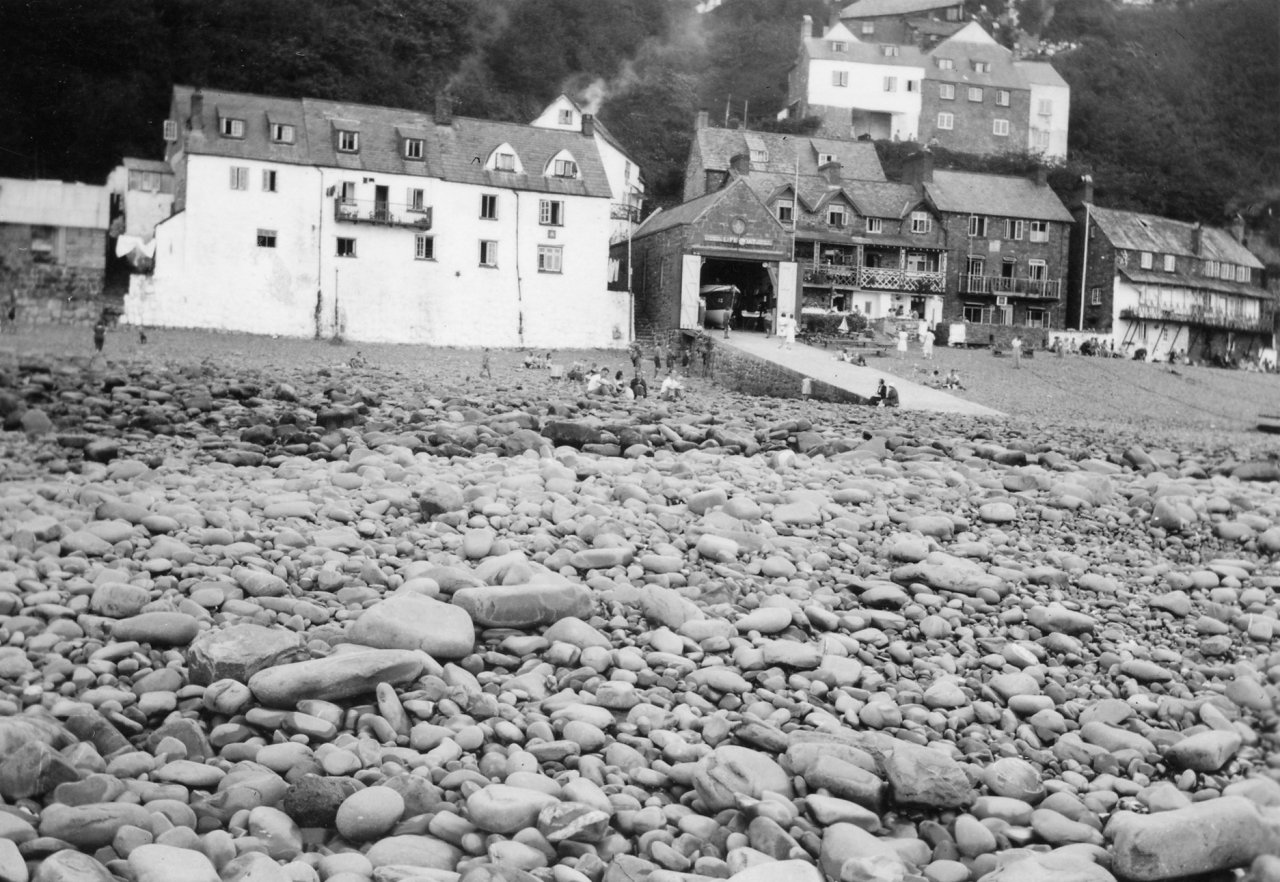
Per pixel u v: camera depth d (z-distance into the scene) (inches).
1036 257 2864.2
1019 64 3715.6
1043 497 558.9
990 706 309.6
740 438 711.1
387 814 239.0
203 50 2256.4
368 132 2218.3
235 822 237.6
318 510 428.8
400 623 306.2
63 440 564.4
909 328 2474.2
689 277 2292.1
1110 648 360.8
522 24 3225.9
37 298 1456.7
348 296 2175.2
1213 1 3289.9
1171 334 2888.8
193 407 750.5
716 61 3801.7
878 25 4003.4
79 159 1979.6
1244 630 387.5
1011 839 252.7
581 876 225.6
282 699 275.9
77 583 332.2
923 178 2854.3
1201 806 241.3
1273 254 3053.6
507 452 610.2
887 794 263.6
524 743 275.3
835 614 359.3
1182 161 3262.8
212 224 2080.5
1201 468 740.7
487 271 2263.8
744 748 269.6
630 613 347.9
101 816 228.8
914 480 584.4
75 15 1977.1
